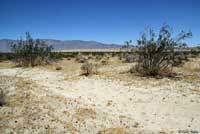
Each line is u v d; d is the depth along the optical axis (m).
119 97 11.05
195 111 8.87
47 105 8.31
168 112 8.89
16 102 8.27
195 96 10.80
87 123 7.20
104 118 7.89
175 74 17.00
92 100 10.52
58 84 13.88
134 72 17.78
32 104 8.21
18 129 6.27
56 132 6.32
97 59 33.91
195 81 14.35
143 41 17.06
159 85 13.29
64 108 8.31
